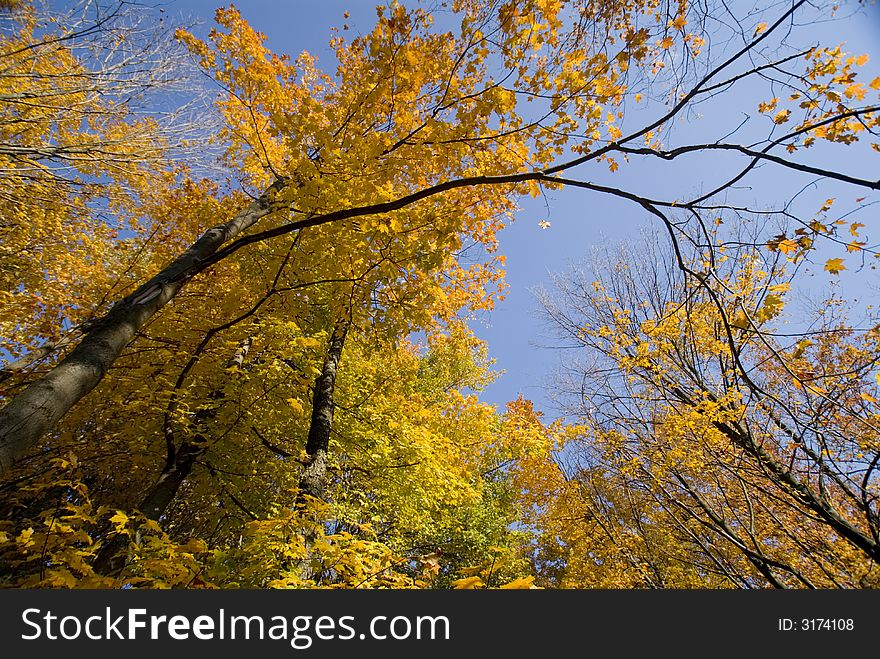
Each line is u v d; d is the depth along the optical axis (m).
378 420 6.40
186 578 2.30
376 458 5.90
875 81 2.53
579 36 3.53
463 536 10.61
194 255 3.77
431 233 3.86
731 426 5.58
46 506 4.24
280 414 5.62
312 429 5.30
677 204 2.79
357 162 3.66
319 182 3.49
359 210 3.28
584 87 3.46
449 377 12.91
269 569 2.79
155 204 6.93
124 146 5.60
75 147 4.96
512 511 12.59
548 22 3.49
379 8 3.83
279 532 2.73
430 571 2.73
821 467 4.56
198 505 6.82
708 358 6.29
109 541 3.46
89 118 5.59
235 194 6.51
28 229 5.92
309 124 3.60
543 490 8.59
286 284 5.15
